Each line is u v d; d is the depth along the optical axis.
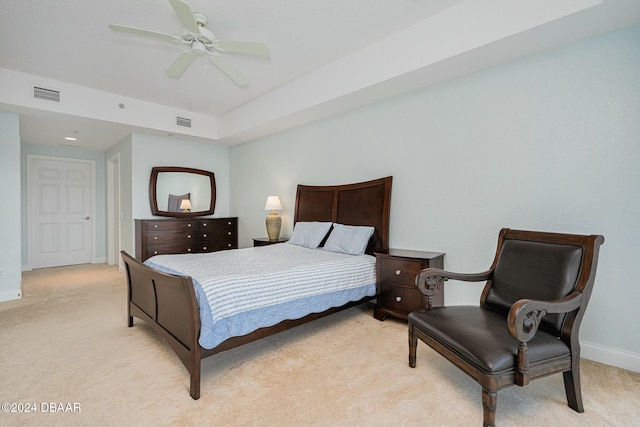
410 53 2.70
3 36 2.72
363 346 2.42
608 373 2.01
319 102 3.49
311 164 4.32
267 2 2.32
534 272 1.85
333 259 2.95
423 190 3.13
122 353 2.30
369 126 3.60
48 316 3.08
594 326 2.19
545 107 2.39
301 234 3.95
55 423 1.55
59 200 5.84
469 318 1.81
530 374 1.46
